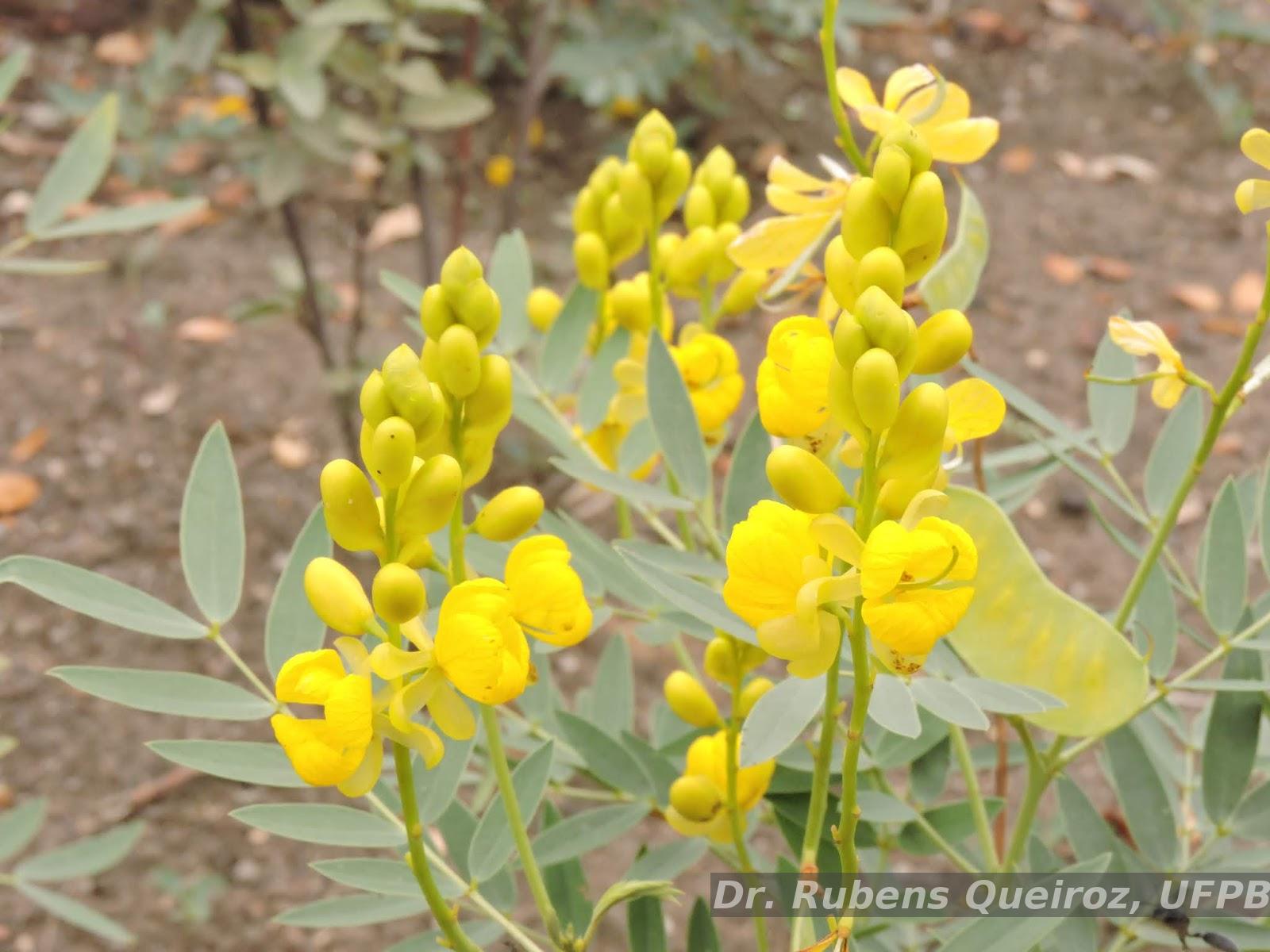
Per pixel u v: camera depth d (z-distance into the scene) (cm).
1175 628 49
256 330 122
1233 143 146
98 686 44
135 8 150
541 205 132
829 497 39
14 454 110
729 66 148
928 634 38
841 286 40
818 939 49
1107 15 166
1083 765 86
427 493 40
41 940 79
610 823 51
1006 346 121
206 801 87
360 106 129
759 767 48
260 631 97
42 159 137
